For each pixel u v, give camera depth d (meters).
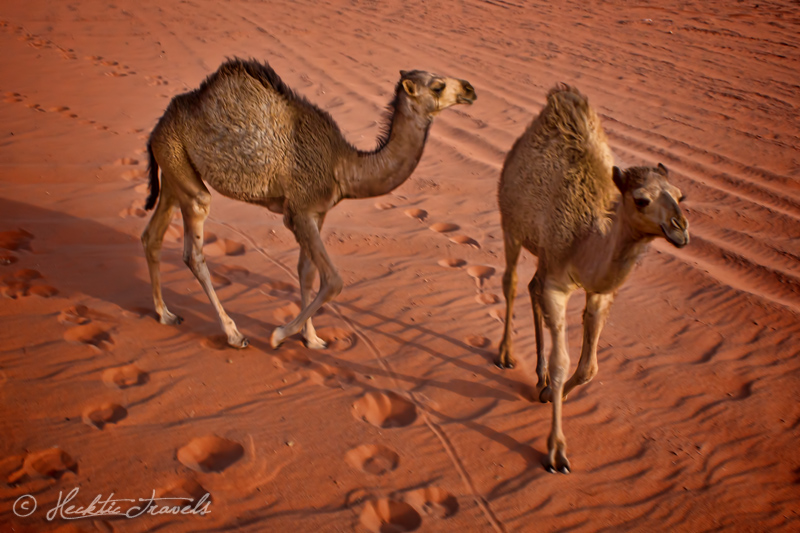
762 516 4.09
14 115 9.32
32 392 4.28
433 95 4.41
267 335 5.33
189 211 4.94
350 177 4.70
